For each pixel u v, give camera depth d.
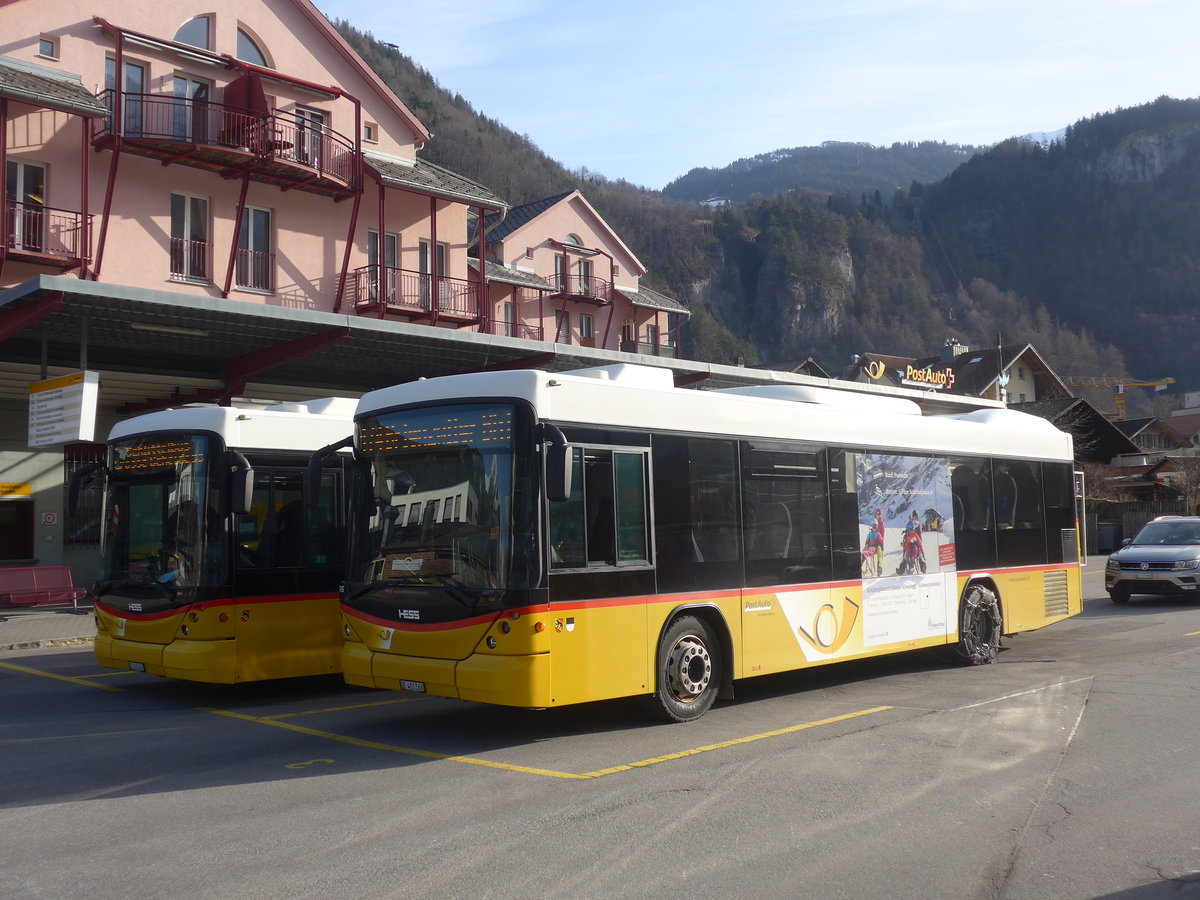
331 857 5.68
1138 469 56.75
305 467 11.35
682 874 5.35
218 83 26.52
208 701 11.24
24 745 8.88
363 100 30.58
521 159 124.44
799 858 5.59
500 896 5.06
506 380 8.42
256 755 8.37
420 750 8.46
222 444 10.77
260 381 22.39
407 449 8.88
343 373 23.23
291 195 28.17
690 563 9.38
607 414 8.83
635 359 21.95
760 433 10.32
